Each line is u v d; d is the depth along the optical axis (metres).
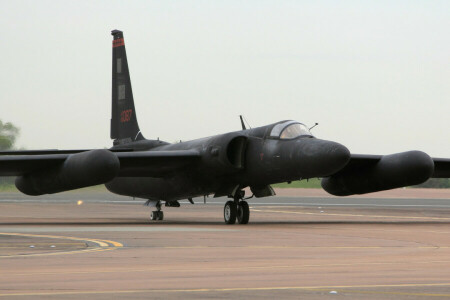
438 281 23.12
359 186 60.09
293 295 20.19
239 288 21.48
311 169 51.12
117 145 73.06
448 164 62.12
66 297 19.59
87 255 30.73
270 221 63.62
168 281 22.92
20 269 25.77
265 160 54.41
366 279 23.55
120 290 20.97
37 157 53.25
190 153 57.00
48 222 59.81
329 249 34.16
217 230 47.59
